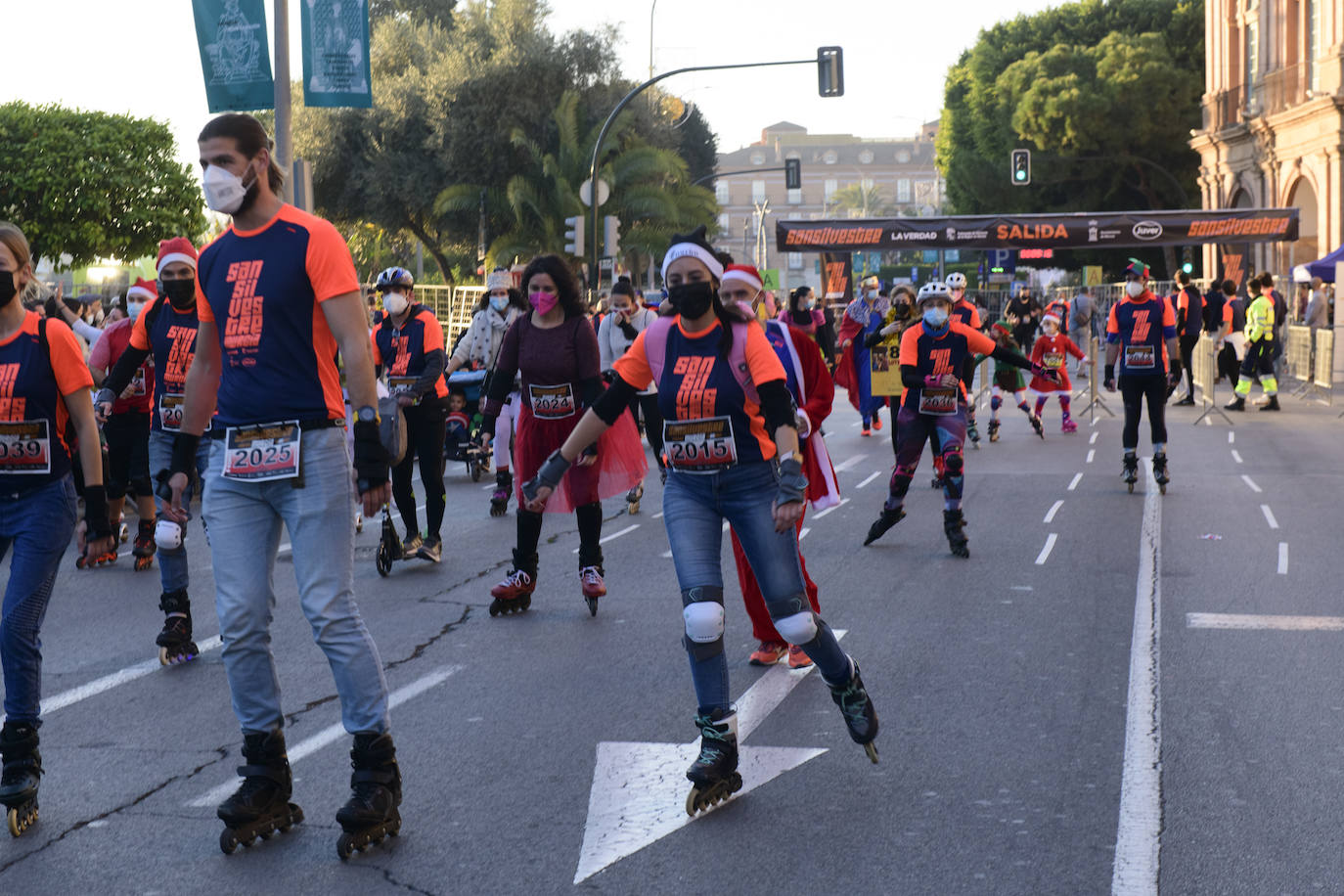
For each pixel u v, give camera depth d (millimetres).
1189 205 54000
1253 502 11688
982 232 37000
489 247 38906
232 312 4262
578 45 39812
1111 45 52656
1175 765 5039
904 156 154750
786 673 6426
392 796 4371
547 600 8242
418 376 9367
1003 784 4859
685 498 4867
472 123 39250
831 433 18984
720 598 4746
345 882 4070
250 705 4391
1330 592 8031
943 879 4039
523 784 4922
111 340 8625
